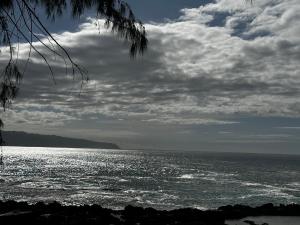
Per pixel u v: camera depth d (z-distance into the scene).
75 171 79.25
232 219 23.88
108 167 97.88
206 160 173.38
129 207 24.55
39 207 24.33
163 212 23.75
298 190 52.69
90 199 37.91
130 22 4.96
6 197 37.78
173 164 125.12
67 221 19.34
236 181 64.19
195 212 23.58
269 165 141.25
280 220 24.25
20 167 85.69
